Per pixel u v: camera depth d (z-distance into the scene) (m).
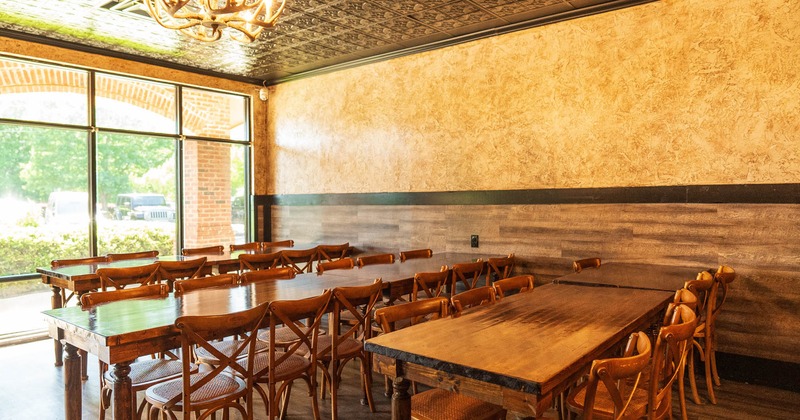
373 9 4.98
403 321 4.17
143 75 6.70
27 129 5.90
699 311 3.62
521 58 5.43
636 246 4.77
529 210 5.41
